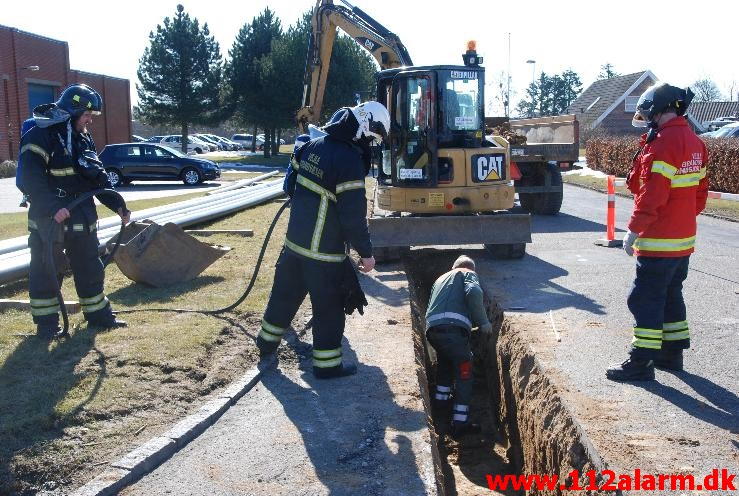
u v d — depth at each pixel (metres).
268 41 46.50
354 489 3.81
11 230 12.12
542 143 17.88
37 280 5.81
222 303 7.21
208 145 57.03
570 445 4.56
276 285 5.64
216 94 46.81
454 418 6.51
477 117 10.83
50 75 35.59
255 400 5.01
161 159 26.83
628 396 5.22
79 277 6.11
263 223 13.40
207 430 4.50
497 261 10.65
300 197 5.35
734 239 12.59
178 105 45.94
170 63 45.47
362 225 5.18
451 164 10.41
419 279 10.55
